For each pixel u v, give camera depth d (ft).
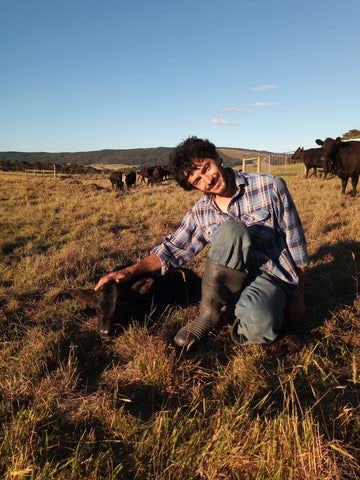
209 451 5.86
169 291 13.04
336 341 9.46
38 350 9.69
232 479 5.57
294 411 6.75
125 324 10.87
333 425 6.06
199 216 10.35
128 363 9.02
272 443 5.70
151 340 9.49
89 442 6.34
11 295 14.57
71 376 8.36
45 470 5.57
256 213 9.33
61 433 6.82
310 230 22.21
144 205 38.22
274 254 9.61
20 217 34.06
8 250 22.84
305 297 12.63
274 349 8.86
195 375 8.31
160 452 5.85
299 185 49.34
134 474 5.77
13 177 116.98
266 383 7.73
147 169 87.45
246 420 6.43
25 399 7.89
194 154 8.55
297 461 5.53
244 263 8.27
